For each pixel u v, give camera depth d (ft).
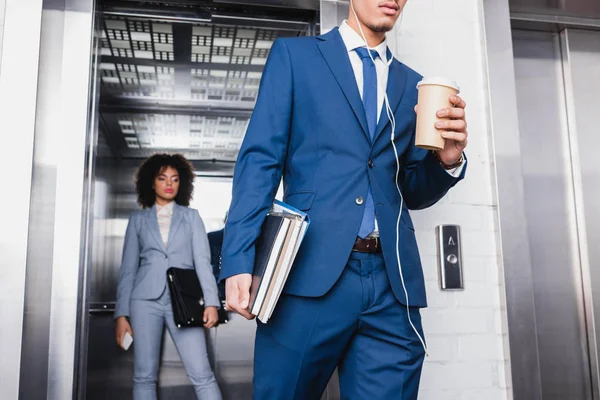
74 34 5.84
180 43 10.48
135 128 14.15
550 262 6.94
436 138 3.62
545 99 7.31
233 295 3.52
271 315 3.82
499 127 6.44
